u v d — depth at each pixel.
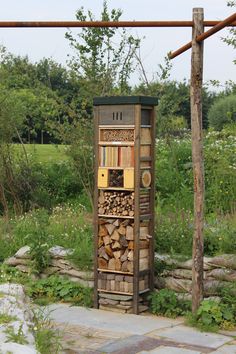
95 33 14.23
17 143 15.95
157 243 8.84
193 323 7.48
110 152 8.19
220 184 12.66
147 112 8.24
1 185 14.23
